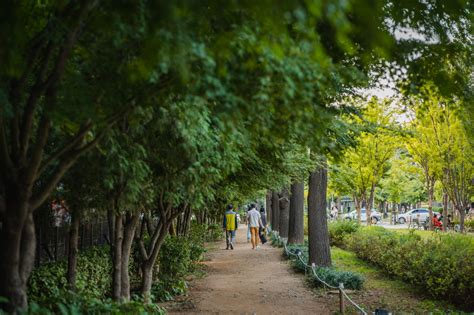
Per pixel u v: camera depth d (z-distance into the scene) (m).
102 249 11.02
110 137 6.05
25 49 4.96
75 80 4.96
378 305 11.27
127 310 6.56
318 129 5.36
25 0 4.83
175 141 7.00
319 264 16.03
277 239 27.34
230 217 25.80
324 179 16.36
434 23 5.89
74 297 6.09
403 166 29.98
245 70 4.44
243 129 6.52
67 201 7.30
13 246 5.02
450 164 23.95
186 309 10.94
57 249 10.36
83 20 4.85
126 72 4.66
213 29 4.58
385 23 5.77
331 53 5.62
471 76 6.97
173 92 5.07
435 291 11.77
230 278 15.63
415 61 6.23
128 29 4.35
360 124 12.21
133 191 6.94
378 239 17.62
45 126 5.05
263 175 11.35
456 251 12.05
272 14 3.65
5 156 4.95
